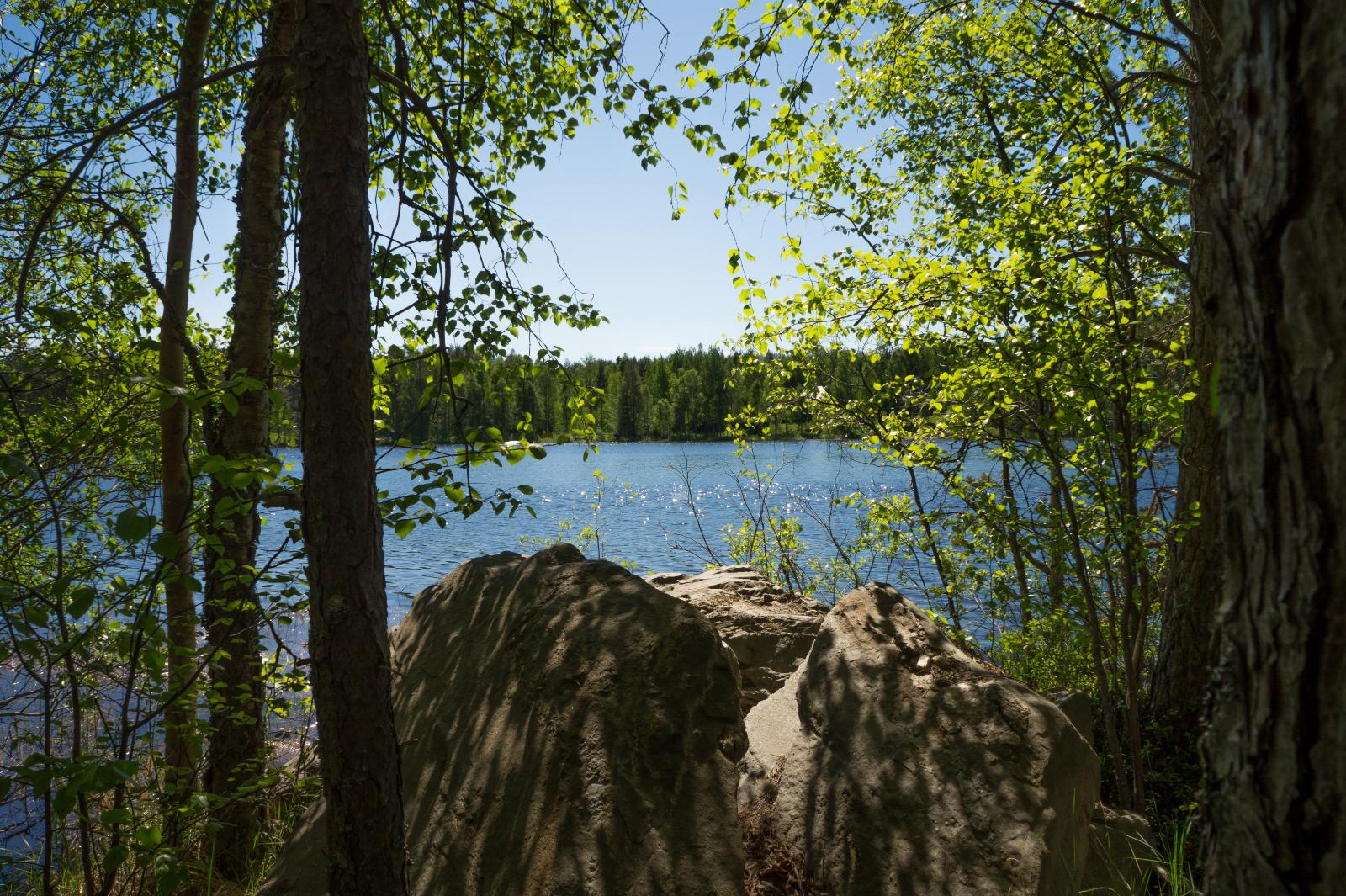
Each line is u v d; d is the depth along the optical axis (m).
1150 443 5.42
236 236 5.94
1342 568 1.11
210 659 4.28
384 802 2.85
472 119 6.12
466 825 3.47
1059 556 6.32
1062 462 5.11
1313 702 1.15
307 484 2.82
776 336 6.89
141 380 2.93
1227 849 1.31
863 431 7.48
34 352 3.82
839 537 15.58
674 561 19.86
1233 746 1.30
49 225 5.46
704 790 3.28
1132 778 5.75
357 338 2.85
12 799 4.64
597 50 6.11
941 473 6.46
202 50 5.43
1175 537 5.57
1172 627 6.26
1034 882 2.94
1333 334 1.11
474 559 5.23
